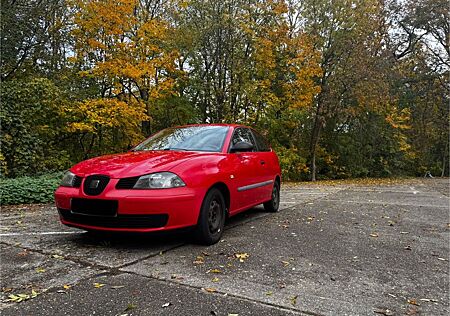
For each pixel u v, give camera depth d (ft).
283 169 68.18
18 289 8.94
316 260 11.82
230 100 61.16
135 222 11.82
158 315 7.59
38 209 22.88
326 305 8.32
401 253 13.00
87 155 56.29
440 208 25.48
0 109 37.99
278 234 15.66
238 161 16.31
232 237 14.85
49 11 47.50
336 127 85.15
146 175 12.10
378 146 89.40
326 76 70.44
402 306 8.41
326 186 52.39
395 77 83.10
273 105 64.23
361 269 11.04
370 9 68.33
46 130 44.34
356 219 20.22
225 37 58.18
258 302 8.36
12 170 38.73
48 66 50.75
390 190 43.75
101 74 48.34
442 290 9.48
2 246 13.03
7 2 43.75
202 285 9.31
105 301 8.24
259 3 60.13
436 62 94.38
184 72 60.08
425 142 100.01
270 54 61.77
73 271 10.27
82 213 12.33
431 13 88.43
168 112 66.28
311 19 68.64
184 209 12.29
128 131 54.60
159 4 58.95
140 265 10.85
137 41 50.93
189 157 13.75
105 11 47.44
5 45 43.42
